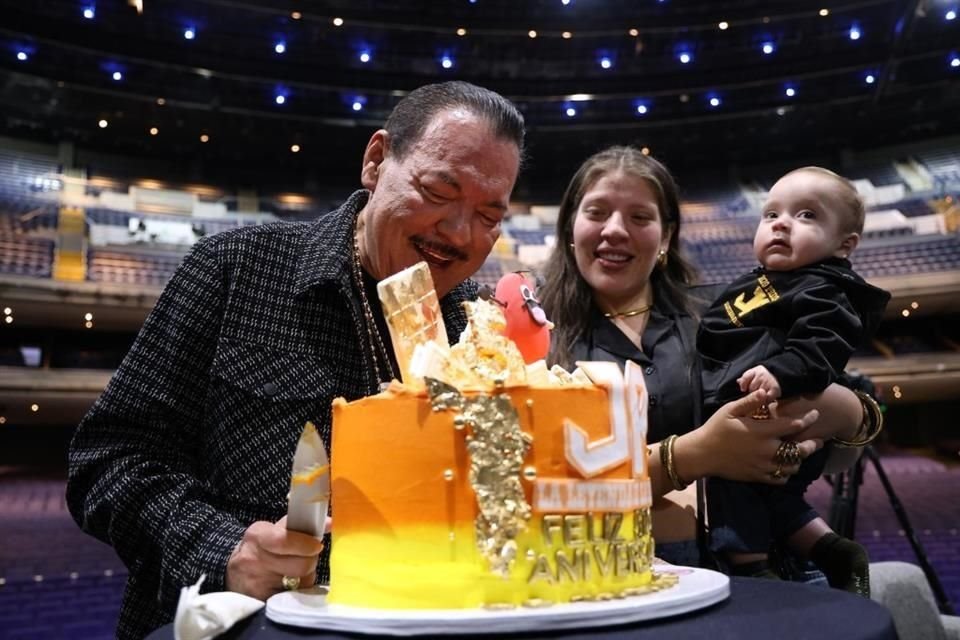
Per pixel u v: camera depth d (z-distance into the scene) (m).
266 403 1.42
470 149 1.32
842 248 1.80
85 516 1.38
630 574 1.00
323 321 1.50
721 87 13.27
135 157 14.34
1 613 7.06
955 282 12.22
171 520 1.28
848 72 12.82
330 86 13.32
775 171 15.02
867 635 0.80
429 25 12.84
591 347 1.78
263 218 14.34
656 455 1.49
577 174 1.87
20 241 12.35
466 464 0.93
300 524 1.05
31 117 12.91
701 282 2.11
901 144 14.41
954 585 7.35
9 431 12.16
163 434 1.43
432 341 1.10
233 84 12.94
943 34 12.07
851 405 1.56
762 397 1.40
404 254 1.41
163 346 1.45
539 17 12.92
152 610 1.38
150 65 12.45
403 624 0.82
